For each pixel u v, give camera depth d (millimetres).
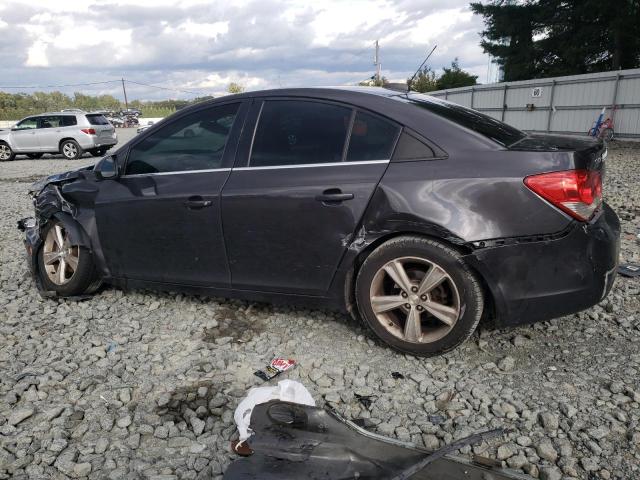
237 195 3441
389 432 2545
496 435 2195
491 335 3457
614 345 3285
